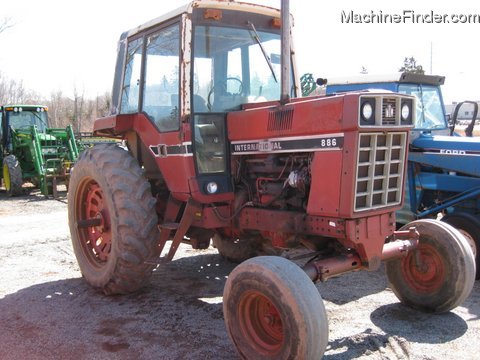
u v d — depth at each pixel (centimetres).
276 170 385
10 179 1277
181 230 416
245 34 443
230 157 418
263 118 382
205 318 415
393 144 351
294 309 294
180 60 403
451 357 337
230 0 429
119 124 473
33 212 1009
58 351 358
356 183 329
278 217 380
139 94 470
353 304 444
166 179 436
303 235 379
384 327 390
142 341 372
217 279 526
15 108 1416
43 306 447
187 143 401
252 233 435
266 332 330
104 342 371
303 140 354
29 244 689
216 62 425
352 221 335
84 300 462
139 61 476
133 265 438
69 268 571
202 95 415
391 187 358
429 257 416
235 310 332
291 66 472
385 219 358
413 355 341
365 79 725
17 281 523
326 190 339
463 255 397
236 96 437
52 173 1266
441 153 577
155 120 449
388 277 442
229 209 423
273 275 306
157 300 460
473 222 521
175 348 359
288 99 373
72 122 3791
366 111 324
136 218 434
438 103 736
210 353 350
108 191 446
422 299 418
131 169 449
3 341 377
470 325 394
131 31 486
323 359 338
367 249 347
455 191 579
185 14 401
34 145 1287
